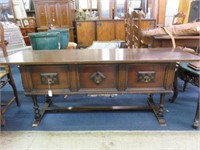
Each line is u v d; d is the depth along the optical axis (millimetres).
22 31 4551
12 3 4594
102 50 1640
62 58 1367
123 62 1273
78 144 1431
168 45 1954
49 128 1621
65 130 1589
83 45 4859
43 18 4637
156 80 1421
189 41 1933
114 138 1481
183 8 4398
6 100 2146
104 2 4934
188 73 1698
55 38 2064
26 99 2170
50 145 1428
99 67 1374
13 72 3082
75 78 1408
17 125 1674
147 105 1961
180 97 2115
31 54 1532
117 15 5035
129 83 1427
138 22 2270
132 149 1366
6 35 3109
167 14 4887
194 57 1302
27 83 1432
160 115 1667
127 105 1985
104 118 1746
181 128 1573
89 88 1444
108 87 1441
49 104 1987
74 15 4879
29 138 1508
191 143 1410
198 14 2850
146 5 4992
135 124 1642
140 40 2287
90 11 5078
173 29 1969
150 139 1459
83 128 1608
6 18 4617
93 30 4770
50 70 1394
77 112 1857
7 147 1418
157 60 1257
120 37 4770
